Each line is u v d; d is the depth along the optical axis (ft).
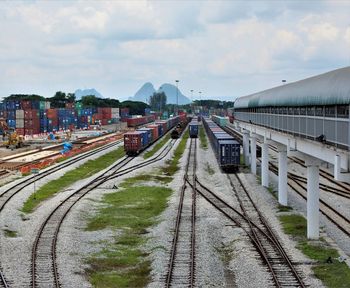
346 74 70.08
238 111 223.30
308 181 93.04
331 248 86.07
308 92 86.79
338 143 71.36
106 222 108.06
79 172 195.00
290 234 96.43
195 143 327.88
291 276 71.10
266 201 130.62
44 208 119.03
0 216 107.45
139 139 252.21
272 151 274.98
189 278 69.97
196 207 121.80
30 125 414.62
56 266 74.13
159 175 185.26
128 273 74.95
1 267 73.20
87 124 552.41
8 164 223.92
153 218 111.75
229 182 163.53
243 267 75.92
